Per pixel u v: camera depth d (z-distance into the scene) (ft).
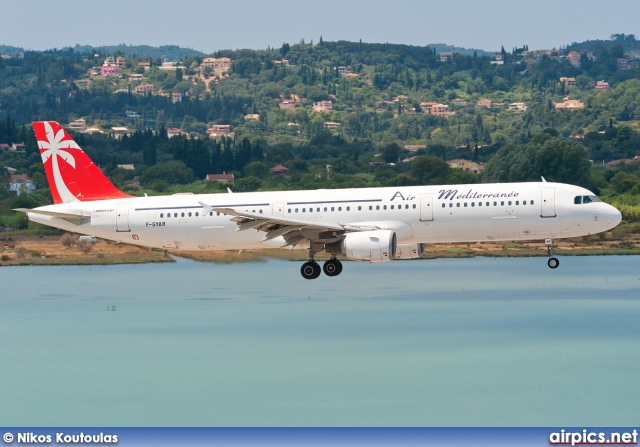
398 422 406.62
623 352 518.78
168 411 433.48
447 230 608.60
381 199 615.98
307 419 415.03
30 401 453.58
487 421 406.62
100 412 434.30
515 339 555.69
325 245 606.55
